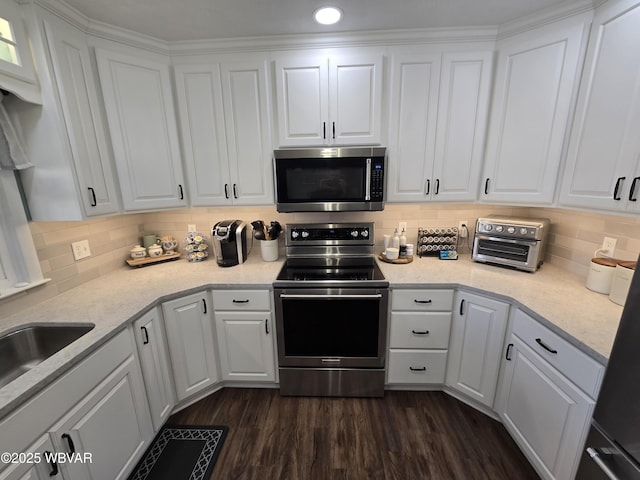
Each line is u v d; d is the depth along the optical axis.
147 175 1.79
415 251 2.30
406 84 1.75
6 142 1.29
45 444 0.95
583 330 1.15
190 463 1.49
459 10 1.48
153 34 1.66
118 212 1.72
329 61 1.73
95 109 1.55
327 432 1.66
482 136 1.79
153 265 2.13
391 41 1.71
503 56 1.65
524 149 1.64
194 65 1.78
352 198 1.84
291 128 1.82
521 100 1.62
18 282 1.42
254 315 1.82
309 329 1.80
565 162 1.51
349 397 1.92
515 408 1.48
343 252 2.20
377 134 1.81
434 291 1.73
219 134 1.87
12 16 1.21
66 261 1.66
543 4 1.43
